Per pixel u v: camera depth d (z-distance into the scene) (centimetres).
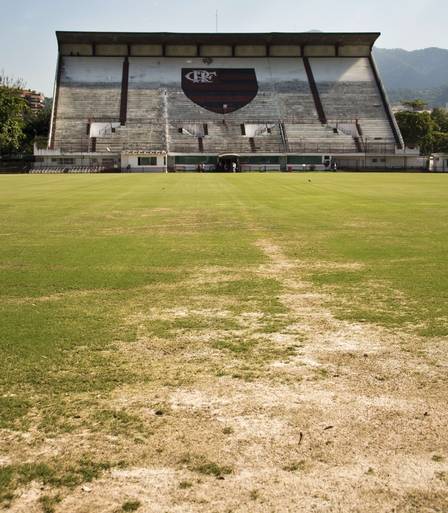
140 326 819
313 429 521
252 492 432
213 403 575
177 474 455
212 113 9206
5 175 6875
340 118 9269
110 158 8250
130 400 583
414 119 11256
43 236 1669
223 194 3206
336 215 2128
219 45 10288
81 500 427
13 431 525
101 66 9950
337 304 927
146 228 1823
